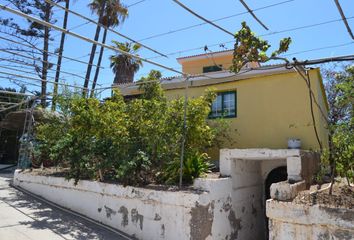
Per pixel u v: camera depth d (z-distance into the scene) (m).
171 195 7.54
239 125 11.91
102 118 9.59
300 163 7.87
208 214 7.54
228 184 8.68
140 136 9.20
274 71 12.53
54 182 10.96
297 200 6.38
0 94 19.28
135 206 8.33
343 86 7.00
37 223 8.42
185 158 8.85
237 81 12.16
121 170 8.64
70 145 10.48
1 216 8.81
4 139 22.77
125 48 19.97
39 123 14.14
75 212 9.88
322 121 11.13
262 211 10.58
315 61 5.77
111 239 7.74
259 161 10.79
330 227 5.67
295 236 6.05
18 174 13.09
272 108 11.39
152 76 11.26
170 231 7.49
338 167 6.88
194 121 9.08
